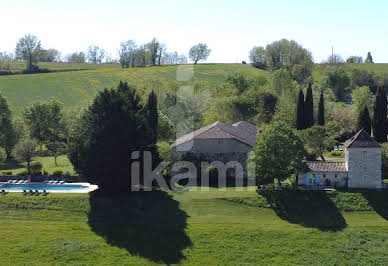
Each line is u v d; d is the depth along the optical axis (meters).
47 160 113.44
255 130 110.00
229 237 70.81
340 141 130.38
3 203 79.56
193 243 69.56
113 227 73.50
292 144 82.94
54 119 130.62
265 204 79.88
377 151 83.56
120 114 82.88
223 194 82.75
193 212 77.75
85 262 65.44
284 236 71.06
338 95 199.38
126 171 81.75
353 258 66.25
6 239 69.75
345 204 79.44
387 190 82.81
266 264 65.31
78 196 81.50
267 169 82.88
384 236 70.81
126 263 65.44
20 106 161.00
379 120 109.12
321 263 65.38
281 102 131.88
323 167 86.00
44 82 186.12
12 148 116.88
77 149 82.56
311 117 116.62
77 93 177.38
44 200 80.31
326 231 72.44
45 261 65.31
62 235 71.12
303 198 80.94
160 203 80.12
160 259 66.50
